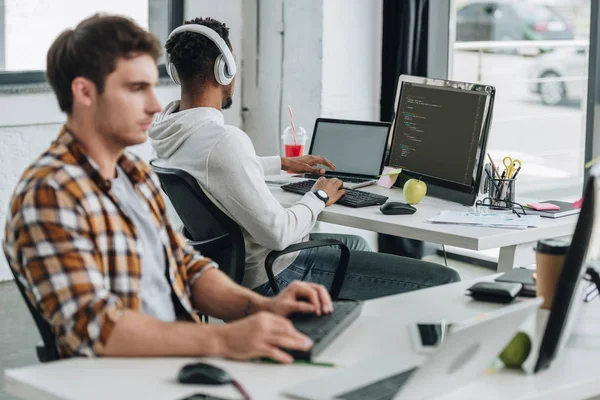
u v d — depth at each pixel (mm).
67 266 1532
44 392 1382
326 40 4516
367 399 1339
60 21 4496
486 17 4996
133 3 4707
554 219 2721
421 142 3158
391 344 1604
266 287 2756
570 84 5438
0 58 4332
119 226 1658
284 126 4824
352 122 3420
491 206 2891
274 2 4750
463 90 3000
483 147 2896
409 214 2793
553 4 5242
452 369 1319
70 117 1681
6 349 3527
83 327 1517
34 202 1553
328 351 1566
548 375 1469
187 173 2578
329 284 2758
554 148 5453
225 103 2785
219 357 1522
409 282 2719
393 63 4684
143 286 1763
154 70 1693
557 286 1438
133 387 1390
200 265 1897
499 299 1854
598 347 1608
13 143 4355
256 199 2564
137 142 1691
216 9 4887
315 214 2777
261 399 1348
